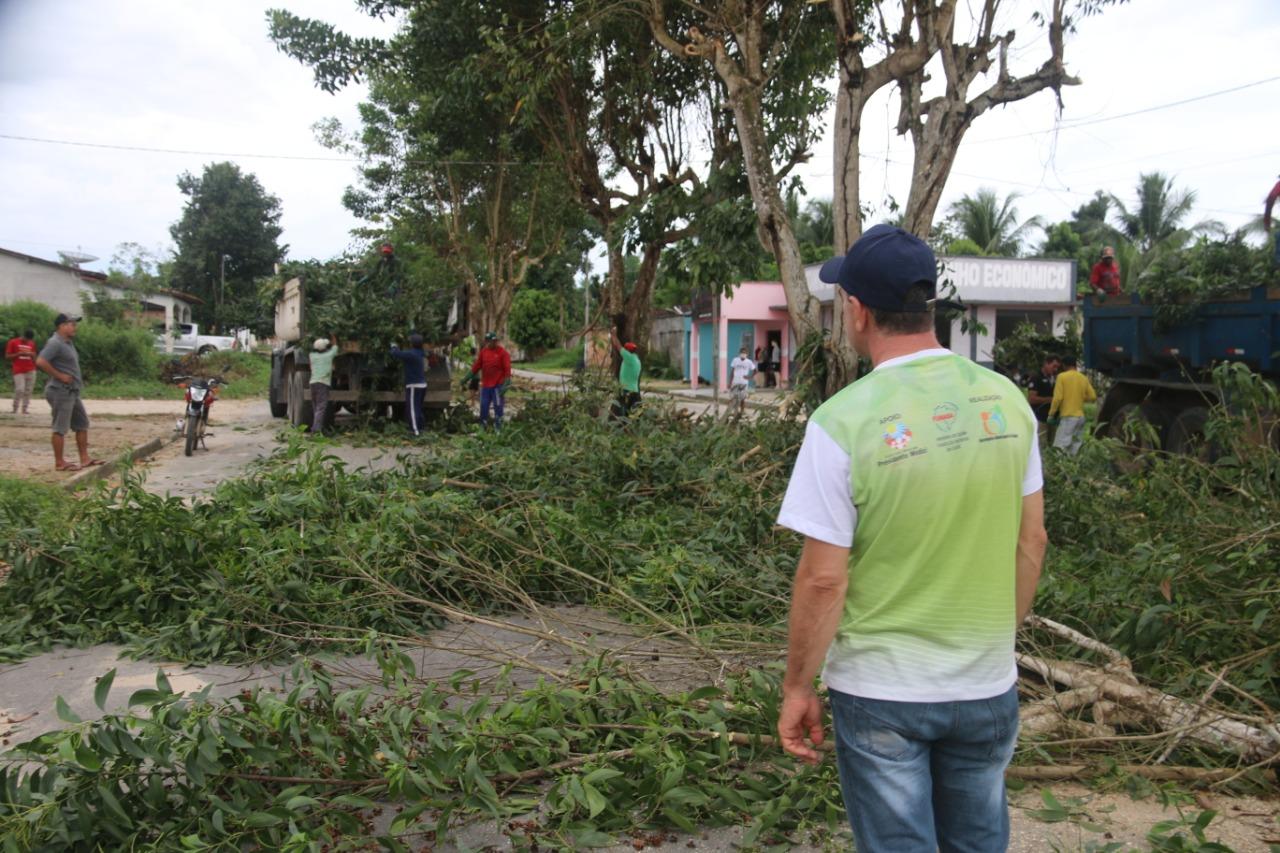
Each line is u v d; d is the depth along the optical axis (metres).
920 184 11.38
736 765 3.78
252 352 54.16
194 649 5.45
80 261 45.22
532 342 66.69
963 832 2.24
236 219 71.38
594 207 20.69
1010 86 11.02
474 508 6.87
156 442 15.35
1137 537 6.70
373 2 20.39
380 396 16.00
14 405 19.52
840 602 2.11
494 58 18.70
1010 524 2.16
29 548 6.00
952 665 2.09
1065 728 4.09
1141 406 11.88
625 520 7.47
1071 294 32.22
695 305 37.31
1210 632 4.68
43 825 3.01
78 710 4.65
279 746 3.43
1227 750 3.94
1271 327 10.01
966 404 2.14
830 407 2.16
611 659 4.46
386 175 32.03
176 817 3.25
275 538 5.99
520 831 3.47
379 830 3.50
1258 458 6.05
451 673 5.02
